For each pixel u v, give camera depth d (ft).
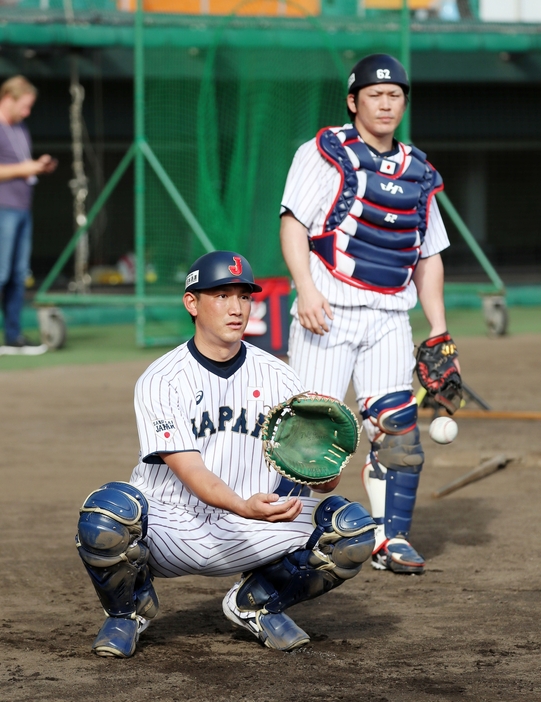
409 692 26.73
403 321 39.91
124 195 187.52
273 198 141.28
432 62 161.89
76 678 27.94
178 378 29.07
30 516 47.32
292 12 146.72
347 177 38.60
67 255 111.24
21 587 36.99
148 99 138.82
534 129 180.86
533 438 64.49
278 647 30.04
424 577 38.19
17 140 101.50
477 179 210.79
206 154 141.69
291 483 30.63
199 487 27.61
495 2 167.12
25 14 131.95
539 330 127.54
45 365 99.71
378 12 154.20
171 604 35.04
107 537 27.45
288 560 29.76
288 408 27.86
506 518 46.68
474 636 31.37
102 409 76.07
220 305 28.73
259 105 142.82
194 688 27.12
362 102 38.86
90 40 132.98
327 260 39.24
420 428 67.92
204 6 141.08
